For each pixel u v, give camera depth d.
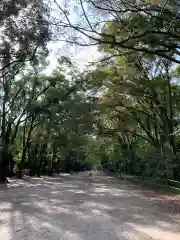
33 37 12.50
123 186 25.77
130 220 10.37
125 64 19.30
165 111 22.44
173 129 23.61
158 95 22.03
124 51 14.38
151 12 10.62
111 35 9.48
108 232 8.60
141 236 8.18
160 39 9.83
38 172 42.94
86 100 27.61
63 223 9.84
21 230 8.89
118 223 9.88
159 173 22.80
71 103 30.31
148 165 24.22
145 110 25.56
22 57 16.67
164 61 20.72
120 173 41.78
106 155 52.19
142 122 29.25
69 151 45.34
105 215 11.33
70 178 39.97
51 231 8.72
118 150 41.91
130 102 25.20
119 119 30.20
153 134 31.39
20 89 29.45
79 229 8.97
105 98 25.22
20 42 13.80
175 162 21.02
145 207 13.35
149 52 10.18
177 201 15.03
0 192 20.23
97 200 15.90
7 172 36.09
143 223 9.85
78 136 38.53
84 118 27.89
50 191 21.08
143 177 28.25
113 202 15.08
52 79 32.84
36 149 42.84
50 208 13.04
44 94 33.03
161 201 15.35
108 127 33.03
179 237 8.10
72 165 71.12
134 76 21.12
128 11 9.74
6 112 29.08
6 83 27.48
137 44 10.77
